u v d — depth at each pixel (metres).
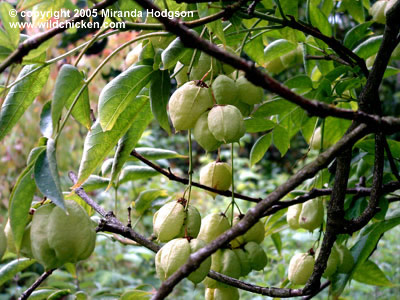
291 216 1.75
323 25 1.71
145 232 4.41
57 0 1.41
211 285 1.35
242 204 5.57
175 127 1.22
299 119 1.78
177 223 1.23
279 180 6.92
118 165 1.36
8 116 1.25
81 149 4.66
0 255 1.04
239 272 1.32
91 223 1.07
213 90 1.22
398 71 1.72
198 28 1.38
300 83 1.62
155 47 1.34
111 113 1.26
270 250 3.62
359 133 0.86
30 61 1.05
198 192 5.75
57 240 1.00
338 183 1.34
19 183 1.01
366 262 1.80
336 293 1.53
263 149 1.85
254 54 1.71
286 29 1.47
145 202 1.94
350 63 1.59
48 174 0.96
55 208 1.02
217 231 1.33
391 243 4.05
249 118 1.65
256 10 1.50
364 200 1.68
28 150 4.45
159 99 1.31
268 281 3.48
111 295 1.80
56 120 1.00
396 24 1.28
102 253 3.72
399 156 1.61
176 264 1.16
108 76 4.73
